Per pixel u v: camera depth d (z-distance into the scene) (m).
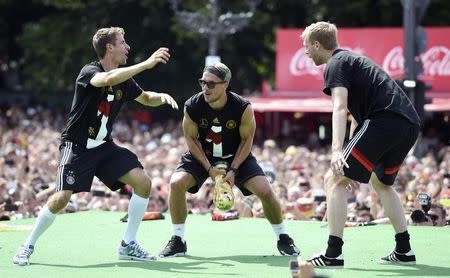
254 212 32.91
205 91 21.48
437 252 22.20
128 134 83.44
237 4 94.81
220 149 22.27
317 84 78.88
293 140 85.44
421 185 37.72
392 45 76.06
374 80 19.64
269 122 87.19
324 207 33.16
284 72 80.00
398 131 19.55
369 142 19.48
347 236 25.08
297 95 79.50
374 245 23.44
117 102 21.48
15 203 35.22
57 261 21.39
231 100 21.80
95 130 21.22
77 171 21.09
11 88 116.75
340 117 19.19
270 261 21.33
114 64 21.33
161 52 19.88
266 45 102.12
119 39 21.25
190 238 25.25
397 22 98.19
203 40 95.25
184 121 22.16
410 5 44.00
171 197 22.20
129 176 21.47
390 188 20.78
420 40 43.88
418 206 30.98
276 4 101.06
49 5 109.00
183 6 94.00
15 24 113.94
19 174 47.88
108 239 24.94
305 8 101.06
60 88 104.44
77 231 26.58
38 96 106.56
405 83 43.22
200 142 22.38
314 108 77.12
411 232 25.42
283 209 33.53
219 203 21.53
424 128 78.75
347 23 99.69
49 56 101.25
